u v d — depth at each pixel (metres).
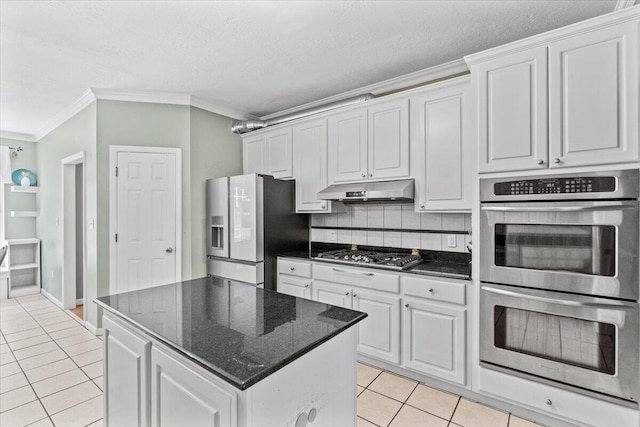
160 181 3.33
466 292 2.11
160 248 3.32
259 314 1.41
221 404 0.95
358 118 2.88
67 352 2.86
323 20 2.04
